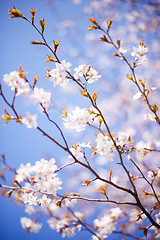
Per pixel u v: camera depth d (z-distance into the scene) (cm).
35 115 75
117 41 83
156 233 92
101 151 81
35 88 77
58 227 92
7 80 76
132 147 82
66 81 80
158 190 106
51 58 80
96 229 92
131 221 93
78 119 80
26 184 86
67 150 78
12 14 78
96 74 81
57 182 79
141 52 83
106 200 80
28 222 95
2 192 87
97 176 80
